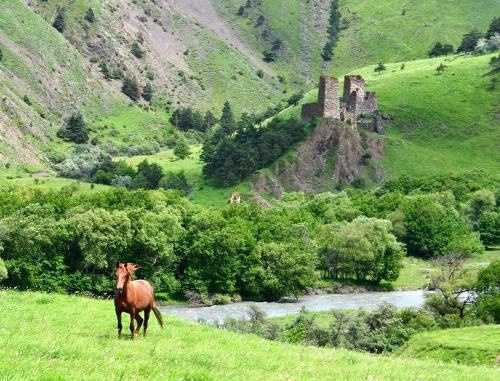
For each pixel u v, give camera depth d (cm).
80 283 10362
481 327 5509
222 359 2150
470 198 19962
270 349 2689
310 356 2573
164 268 11444
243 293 12131
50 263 10338
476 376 2464
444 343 5019
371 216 18600
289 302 11669
